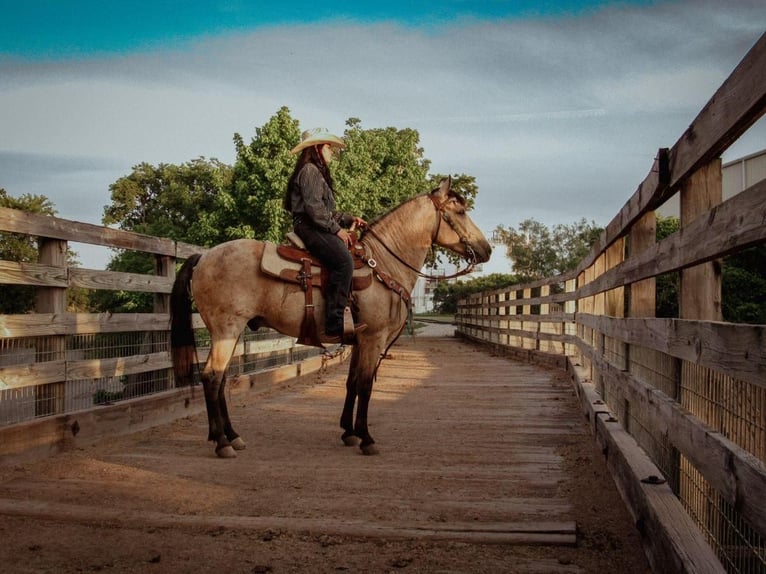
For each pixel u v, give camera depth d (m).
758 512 1.94
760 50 2.05
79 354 6.05
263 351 10.44
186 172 35.31
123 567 3.21
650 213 4.42
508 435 6.62
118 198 39.25
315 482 4.78
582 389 7.80
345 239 5.68
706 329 2.53
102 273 6.15
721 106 2.48
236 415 7.87
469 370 13.80
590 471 5.06
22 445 5.15
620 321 5.11
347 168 22.70
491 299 21.64
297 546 3.51
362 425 5.82
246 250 5.71
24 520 3.91
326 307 5.59
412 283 6.32
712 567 2.32
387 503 4.25
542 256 49.69
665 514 2.97
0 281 4.88
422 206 6.34
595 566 3.22
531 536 3.55
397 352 19.88
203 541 3.58
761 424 2.21
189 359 5.73
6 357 5.29
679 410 3.03
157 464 5.30
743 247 2.18
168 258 7.41
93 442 5.95
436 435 6.64
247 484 4.72
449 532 3.63
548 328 15.02
